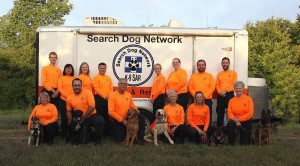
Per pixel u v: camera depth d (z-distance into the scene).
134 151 7.77
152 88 9.73
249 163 6.96
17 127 13.11
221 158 7.24
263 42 25.52
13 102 25.55
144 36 9.88
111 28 9.80
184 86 9.55
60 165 6.65
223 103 9.62
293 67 26.27
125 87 8.87
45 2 36.66
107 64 9.84
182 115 8.98
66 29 9.76
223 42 9.94
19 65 26.11
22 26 34.66
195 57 9.91
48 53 9.73
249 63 25.59
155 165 6.72
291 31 30.97
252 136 9.05
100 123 8.61
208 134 8.83
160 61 9.91
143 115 9.68
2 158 7.03
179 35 9.89
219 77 9.66
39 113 8.55
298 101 25.56
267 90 11.45
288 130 13.51
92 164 6.70
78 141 8.62
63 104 9.28
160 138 9.09
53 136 8.74
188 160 7.07
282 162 7.10
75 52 9.77
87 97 8.66
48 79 9.42
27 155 7.35
